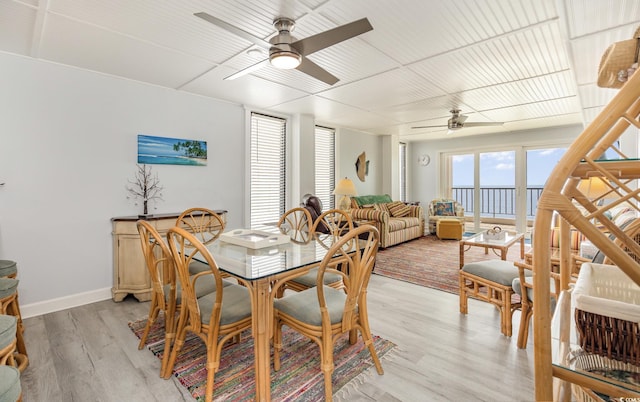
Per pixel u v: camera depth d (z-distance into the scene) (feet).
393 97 13.14
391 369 6.49
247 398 5.64
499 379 6.15
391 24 7.20
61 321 8.74
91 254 10.24
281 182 16.51
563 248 4.12
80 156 10.00
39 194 9.32
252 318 5.37
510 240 12.97
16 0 6.28
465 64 9.50
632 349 2.51
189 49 8.54
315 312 5.78
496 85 11.50
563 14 6.46
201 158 13.00
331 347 5.51
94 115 10.25
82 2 6.36
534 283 2.43
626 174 2.29
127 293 10.26
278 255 6.66
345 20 7.02
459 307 9.62
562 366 2.54
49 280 9.49
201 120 13.01
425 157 26.18
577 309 2.75
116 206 10.75
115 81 10.68
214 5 6.45
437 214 23.27
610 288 3.77
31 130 9.17
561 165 2.27
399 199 24.27
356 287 5.65
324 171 19.31
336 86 11.66
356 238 5.53
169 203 12.09
